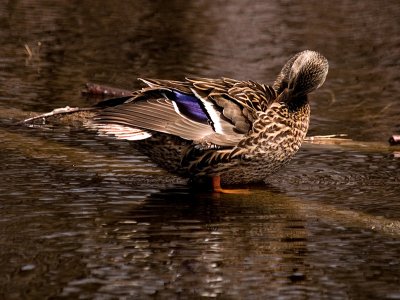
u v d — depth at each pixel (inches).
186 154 446.3
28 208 416.5
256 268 353.4
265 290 331.9
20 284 330.0
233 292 329.1
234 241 383.6
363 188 472.7
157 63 786.8
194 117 441.4
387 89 738.8
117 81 716.7
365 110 668.7
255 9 1059.9
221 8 1054.4
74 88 691.4
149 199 441.4
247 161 453.4
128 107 438.6
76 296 320.8
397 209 434.9
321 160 531.2
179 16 1002.1
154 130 428.8
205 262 357.7
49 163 497.7
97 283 333.1
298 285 337.1
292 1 1114.1
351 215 424.5
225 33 927.0
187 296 324.2
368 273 350.9
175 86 450.9
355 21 1017.5
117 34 899.4
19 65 760.3
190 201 441.4
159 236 385.7
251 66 788.6
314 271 351.9
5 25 909.8
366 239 391.2
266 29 957.8
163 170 496.4
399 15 1054.4
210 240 383.6
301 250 375.2
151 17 989.2
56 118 595.5
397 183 483.5
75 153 520.4
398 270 354.6
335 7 1090.1
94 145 540.7
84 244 372.5
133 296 322.7
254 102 454.3
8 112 606.5
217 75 747.4
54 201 429.7
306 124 476.7
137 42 867.4
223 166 451.8
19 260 353.1
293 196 455.2
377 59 852.0
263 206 437.4
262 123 451.5
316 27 980.6
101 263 352.5
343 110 666.8
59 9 1007.0
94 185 460.8
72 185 458.6
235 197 451.2
